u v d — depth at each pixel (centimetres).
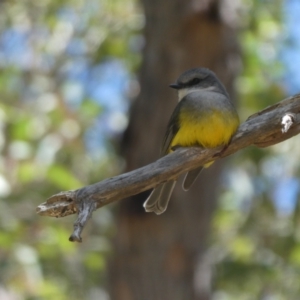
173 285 1198
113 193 704
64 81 1942
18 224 1271
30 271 1330
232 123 786
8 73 1883
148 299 1193
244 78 1658
